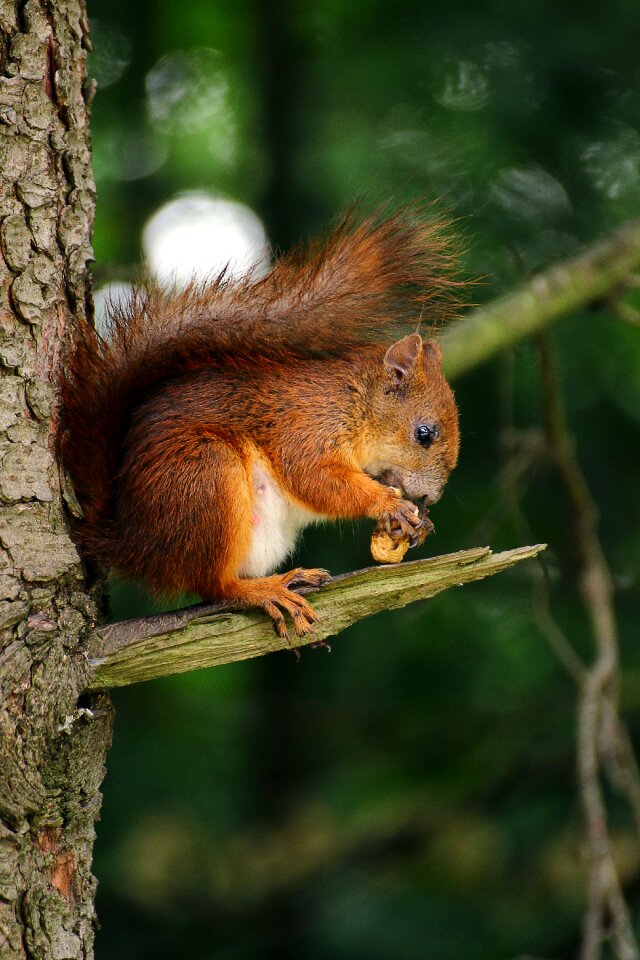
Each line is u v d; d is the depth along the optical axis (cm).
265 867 1214
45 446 577
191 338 682
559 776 1202
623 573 1239
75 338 607
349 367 765
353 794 1269
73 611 562
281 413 714
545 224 1138
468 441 1180
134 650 564
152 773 1252
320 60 1266
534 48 1162
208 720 1309
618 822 1161
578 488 1020
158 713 1305
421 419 788
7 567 548
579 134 1158
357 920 1210
